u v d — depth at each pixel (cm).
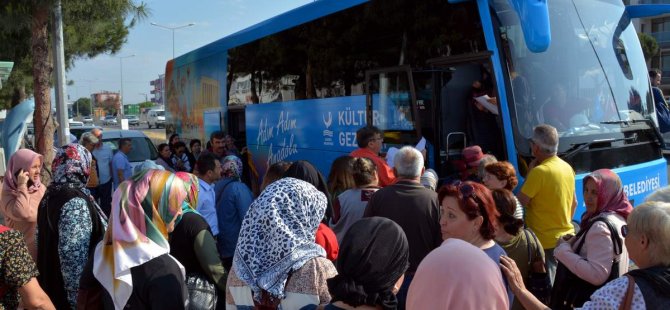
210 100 1305
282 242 272
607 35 630
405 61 671
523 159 548
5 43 1290
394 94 680
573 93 586
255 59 1054
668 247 237
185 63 1496
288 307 267
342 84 782
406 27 671
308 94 866
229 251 537
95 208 384
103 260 304
